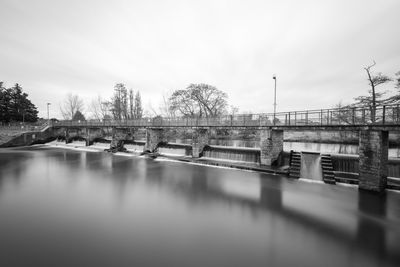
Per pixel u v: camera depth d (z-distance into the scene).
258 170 21.77
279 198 14.53
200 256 8.30
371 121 16.56
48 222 11.02
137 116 66.56
